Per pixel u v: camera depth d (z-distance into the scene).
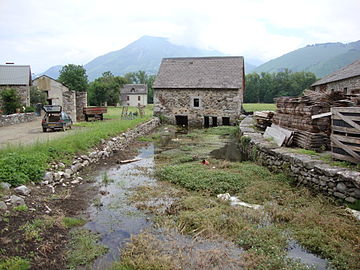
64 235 5.12
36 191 6.69
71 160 9.28
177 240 5.08
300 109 10.50
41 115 27.94
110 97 64.38
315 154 8.64
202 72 28.00
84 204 6.71
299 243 4.95
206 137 18.73
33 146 9.00
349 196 6.20
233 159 11.98
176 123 27.89
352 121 6.90
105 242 5.01
